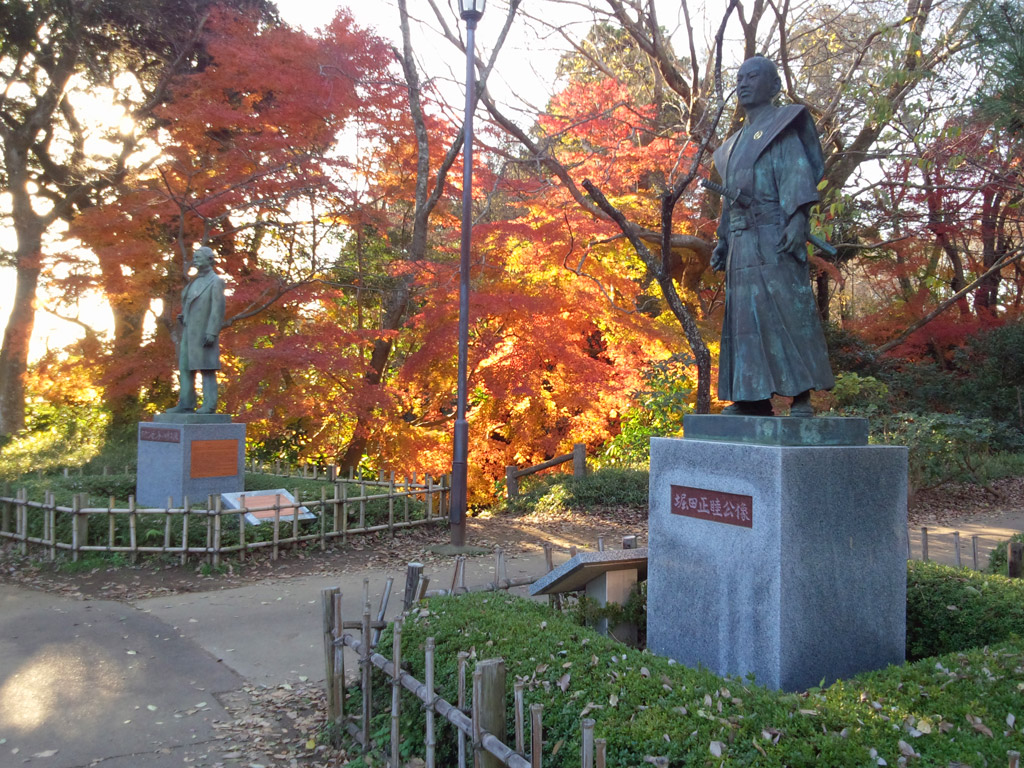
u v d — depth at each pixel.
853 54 16.44
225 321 13.05
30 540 9.39
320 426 16.33
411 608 5.13
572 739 3.32
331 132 13.73
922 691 3.45
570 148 15.13
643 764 2.96
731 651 4.36
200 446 10.87
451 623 4.63
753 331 4.62
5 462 14.50
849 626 4.32
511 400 15.64
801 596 4.13
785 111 4.61
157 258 13.25
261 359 12.06
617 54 19.31
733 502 4.39
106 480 12.14
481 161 14.50
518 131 12.92
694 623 4.63
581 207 13.41
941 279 23.02
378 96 13.37
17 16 16.88
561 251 13.17
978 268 22.30
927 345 23.02
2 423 19.16
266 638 6.69
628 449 15.83
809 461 4.18
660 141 13.77
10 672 5.76
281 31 13.47
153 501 11.10
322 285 14.14
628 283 14.05
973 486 14.91
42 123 18.27
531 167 15.42
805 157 4.55
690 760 2.93
